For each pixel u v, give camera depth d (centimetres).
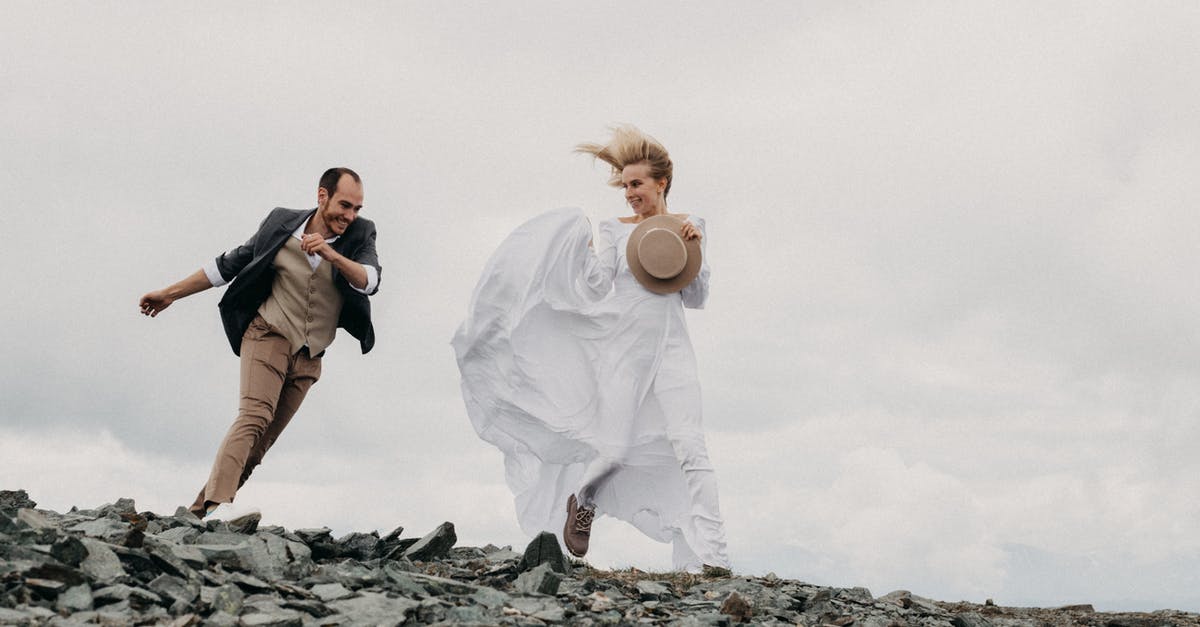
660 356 717
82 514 504
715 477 693
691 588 556
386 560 499
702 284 738
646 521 740
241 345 568
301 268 562
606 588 514
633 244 727
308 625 365
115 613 346
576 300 726
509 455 742
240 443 543
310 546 508
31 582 349
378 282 576
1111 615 618
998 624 561
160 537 446
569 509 716
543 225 723
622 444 707
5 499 527
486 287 714
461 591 448
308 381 583
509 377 717
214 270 577
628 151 743
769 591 558
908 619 547
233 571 429
